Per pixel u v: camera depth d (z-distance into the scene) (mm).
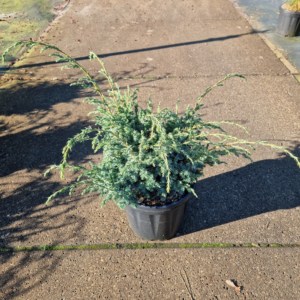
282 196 3307
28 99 4934
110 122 2283
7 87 5238
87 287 2584
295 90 5031
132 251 2836
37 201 3299
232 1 9172
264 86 5148
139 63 5941
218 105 4703
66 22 7953
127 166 2137
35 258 2795
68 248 2869
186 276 2641
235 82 5270
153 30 7383
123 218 3119
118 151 2309
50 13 8570
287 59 5949
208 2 9078
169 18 8055
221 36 6980
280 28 6895
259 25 7508
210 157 2436
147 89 5133
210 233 2971
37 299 2516
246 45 6531
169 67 5777
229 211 3170
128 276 2650
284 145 3945
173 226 2723
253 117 4441
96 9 8789
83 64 5957
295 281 2586
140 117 2535
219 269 2686
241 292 2525
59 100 4914
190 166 2436
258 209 3182
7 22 7926
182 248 2850
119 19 8078
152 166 2389
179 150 2268
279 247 2838
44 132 4246
